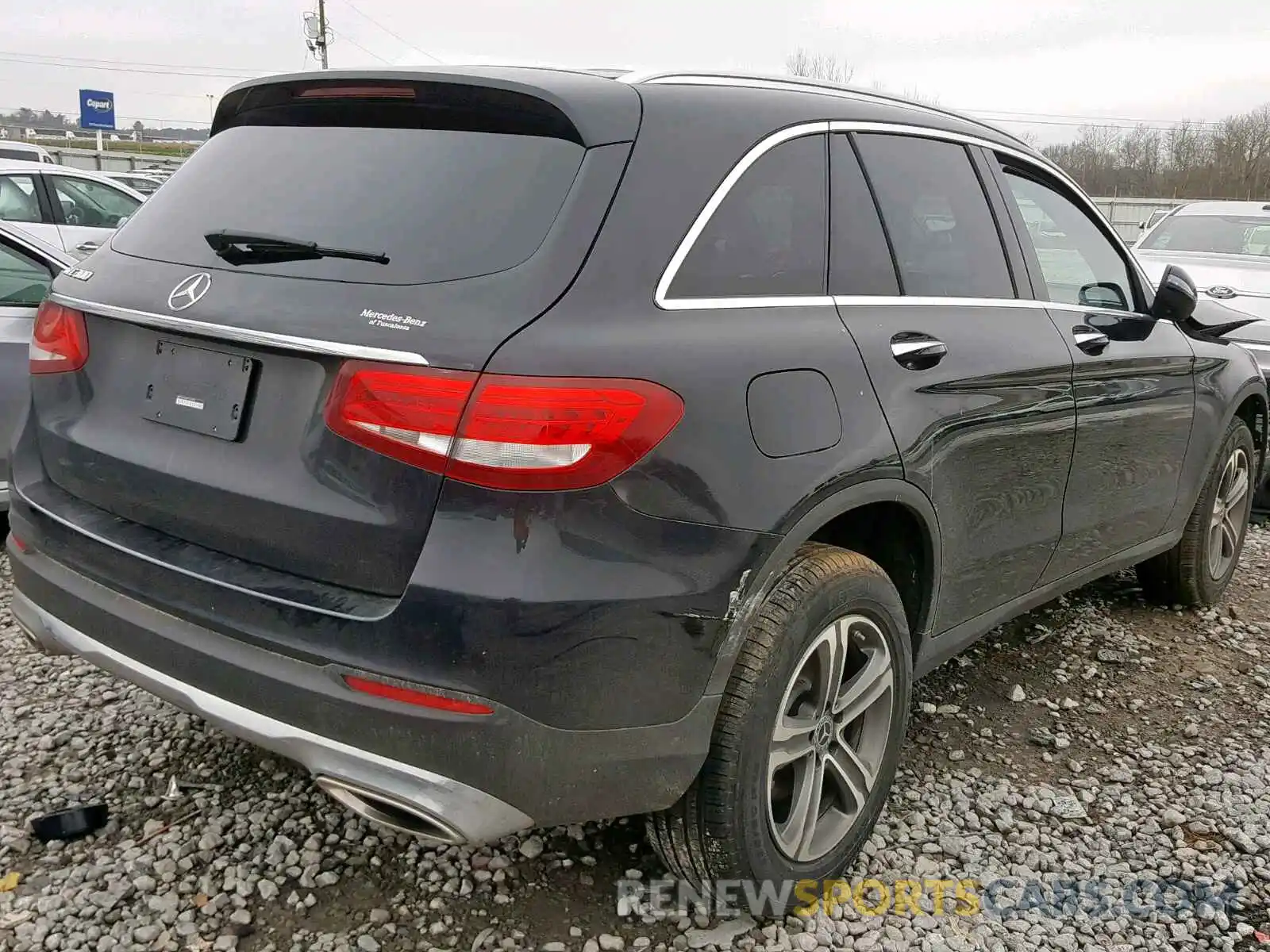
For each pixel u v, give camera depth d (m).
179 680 2.19
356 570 2.01
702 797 2.21
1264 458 4.71
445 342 1.92
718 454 2.07
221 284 2.21
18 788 2.81
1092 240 3.67
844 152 2.67
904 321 2.65
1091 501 3.42
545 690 1.91
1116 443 3.47
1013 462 2.96
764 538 2.13
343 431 1.99
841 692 2.51
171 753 3.01
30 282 4.49
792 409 2.23
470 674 1.89
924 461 2.57
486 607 1.87
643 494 1.96
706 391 2.07
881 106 2.88
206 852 2.59
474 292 1.98
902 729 2.71
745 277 2.31
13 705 3.24
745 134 2.39
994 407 2.82
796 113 2.56
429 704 1.92
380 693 1.94
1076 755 3.30
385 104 2.37
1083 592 4.71
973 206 3.07
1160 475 3.81
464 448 1.88
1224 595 4.75
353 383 1.97
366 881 2.52
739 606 2.12
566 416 1.88
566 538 1.90
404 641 1.92
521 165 2.16
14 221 8.84
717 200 2.28
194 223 2.44
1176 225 9.38
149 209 2.62
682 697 2.07
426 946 2.32
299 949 2.30
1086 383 3.25
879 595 2.50
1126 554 3.81
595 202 2.09
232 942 2.29
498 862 2.61
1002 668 3.89
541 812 2.00
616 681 1.96
